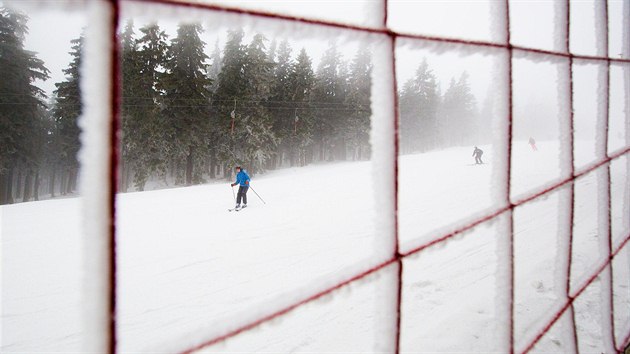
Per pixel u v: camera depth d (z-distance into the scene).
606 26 1.58
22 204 10.52
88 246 0.42
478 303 3.05
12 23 23.17
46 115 35.44
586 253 3.83
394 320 0.86
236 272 4.81
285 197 10.83
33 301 3.98
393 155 0.85
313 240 6.13
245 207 9.34
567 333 1.39
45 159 32.91
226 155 27.23
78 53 25.17
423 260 4.54
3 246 5.96
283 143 34.16
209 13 0.53
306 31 0.67
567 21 1.35
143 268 4.95
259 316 0.65
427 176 13.88
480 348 2.39
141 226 7.35
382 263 0.84
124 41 25.39
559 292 1.38
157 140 23.36
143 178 23.17
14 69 23.27
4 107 23.00
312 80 35.56
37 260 5.28
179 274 4.74
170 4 0.48
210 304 3.97
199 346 0.58
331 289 0.75
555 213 6.50
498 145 1.13
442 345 2.47
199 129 25.50
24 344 3.22
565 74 1.36
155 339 3.36
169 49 25.31
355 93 38.34
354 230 6.69
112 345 0.46
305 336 3.17
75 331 3.42
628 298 2.81
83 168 0.41
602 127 1.59
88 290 0.44
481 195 9.48
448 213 7.75
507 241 1.13
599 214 1.62
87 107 0.40
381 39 0.82
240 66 28.27
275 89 34.12
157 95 24.12
